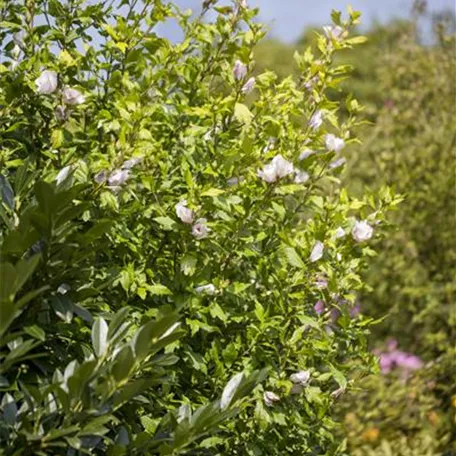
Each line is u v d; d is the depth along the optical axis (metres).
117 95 3.19
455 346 6.64
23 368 2.50
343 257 3.50
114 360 2.27
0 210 2.49
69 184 2.52
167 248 3.33
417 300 7.05
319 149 3.53
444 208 7.07
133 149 3.00
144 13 3.51
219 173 3.29
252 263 3.44
